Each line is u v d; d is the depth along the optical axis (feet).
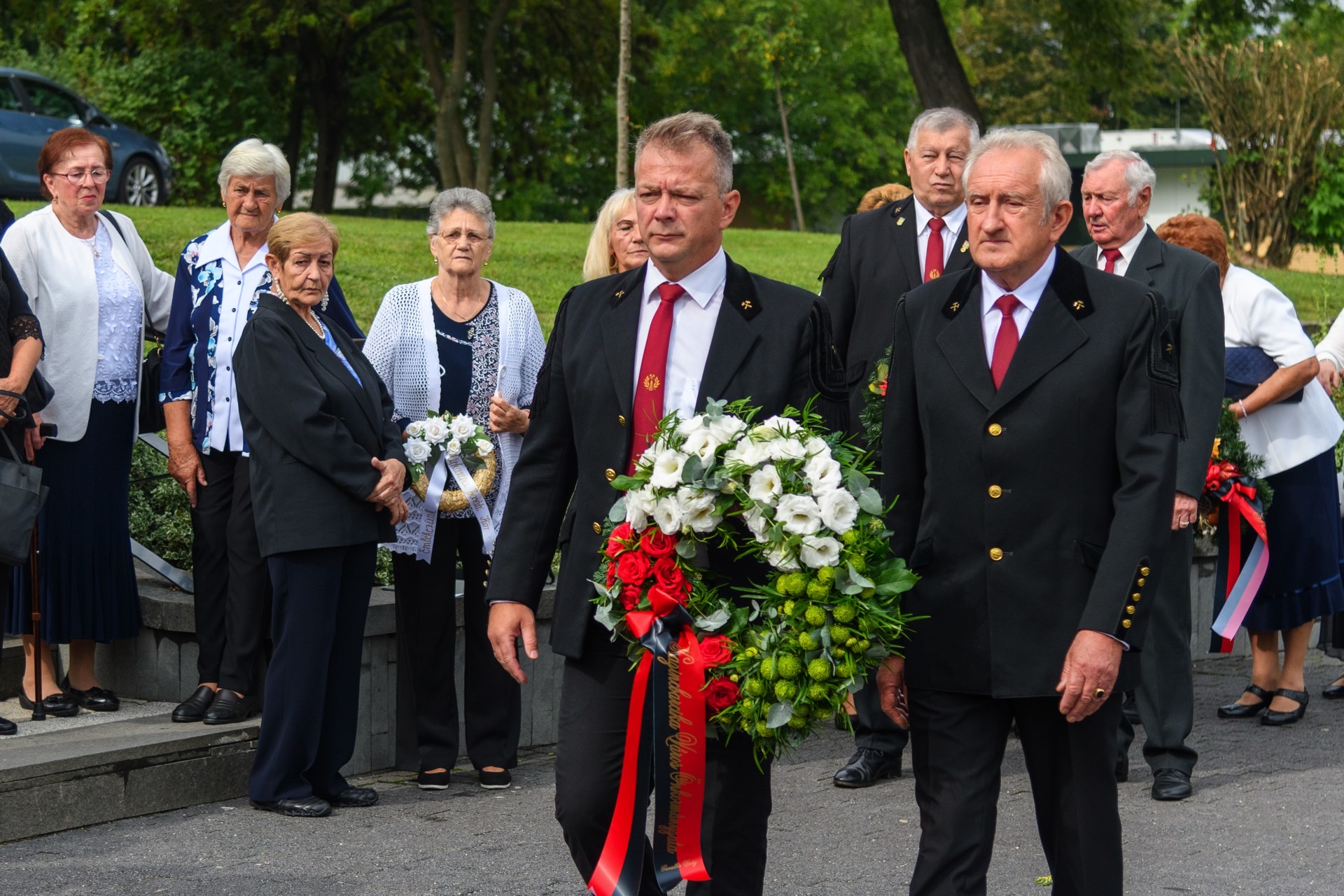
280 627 17.98
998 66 189.26
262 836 17.20
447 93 103.35
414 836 17.35
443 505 19.11
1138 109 203.92
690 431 11.30
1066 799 12.09
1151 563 11.31
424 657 19.39
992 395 11.84
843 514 11.27
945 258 19.57
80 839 16.92
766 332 11.87
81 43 112.98
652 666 11.43
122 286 20.06
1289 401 23.06
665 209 11.55
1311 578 23.22
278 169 19.74
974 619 11.89
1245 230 78.07
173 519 23.90
